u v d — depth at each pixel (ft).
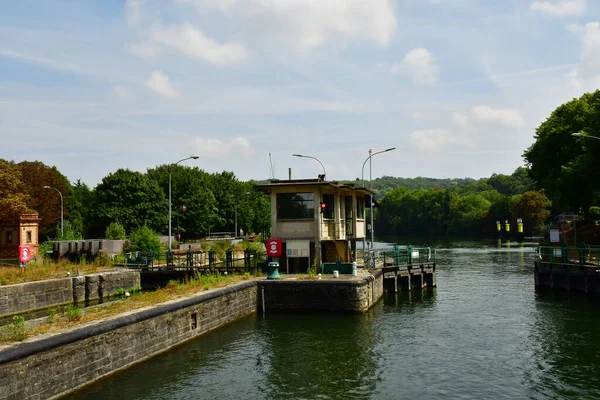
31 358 44.57
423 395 52.06
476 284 134.10
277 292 93.91
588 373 58.29
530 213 384.27
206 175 337.93
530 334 77.10
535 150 190.80
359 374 58.70
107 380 54.13
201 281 91.86
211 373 58.49
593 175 154.10
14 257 158.92
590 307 98.12
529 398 51.01
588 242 163.63
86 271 120.67
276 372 59.21
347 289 91.45
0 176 169.68
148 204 256.11
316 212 106.32
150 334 62.54
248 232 338.13
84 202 309.42
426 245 335.26
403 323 85.40
